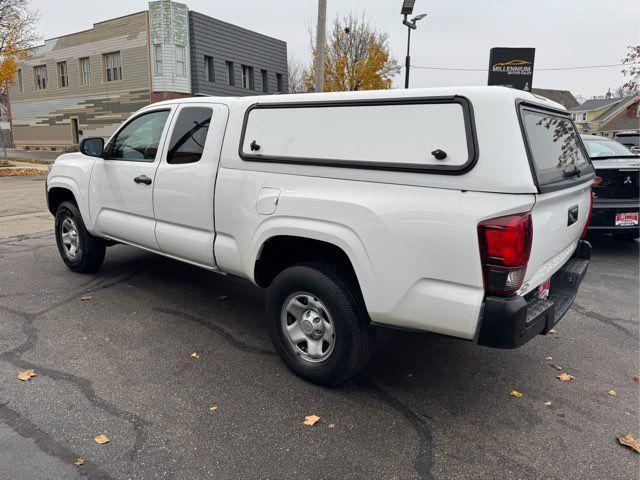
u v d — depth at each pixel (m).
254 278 3.52
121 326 4.14
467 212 2.47
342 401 3.12
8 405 2.96
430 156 2.60
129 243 4.65
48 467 2.46
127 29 25.28
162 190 4.05
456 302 2.56
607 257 6.76
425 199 2.60
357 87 24.52
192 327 4.16
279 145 3.24
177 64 24.53
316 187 3.03
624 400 3.21
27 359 3.54
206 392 3.18
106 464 2.50
